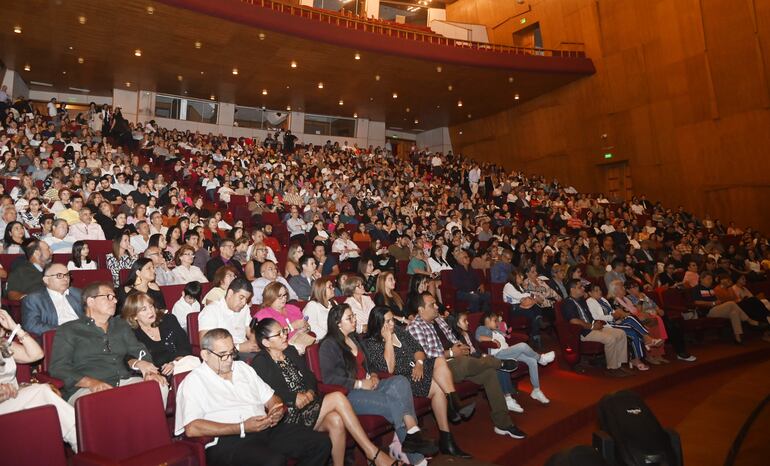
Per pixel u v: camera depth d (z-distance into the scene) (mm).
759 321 7945
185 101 18672
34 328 3543
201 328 3785
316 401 3107
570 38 17234
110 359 3172
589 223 13766
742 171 13664
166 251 5934
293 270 5777
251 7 12289
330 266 7074
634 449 2773
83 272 4883
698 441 4148
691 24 14156
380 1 20781
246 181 11828
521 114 19438
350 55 14461
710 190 14359
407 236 9242
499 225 12641
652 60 15188
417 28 17734
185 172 12070
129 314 3459
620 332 5812
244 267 5895
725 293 8305
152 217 6922
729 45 13492
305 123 20734
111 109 14648
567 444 4148
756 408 4957
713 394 5488
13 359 2717
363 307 4844
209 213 8961
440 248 8594
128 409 2469
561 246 10164
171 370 3357
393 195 13797
